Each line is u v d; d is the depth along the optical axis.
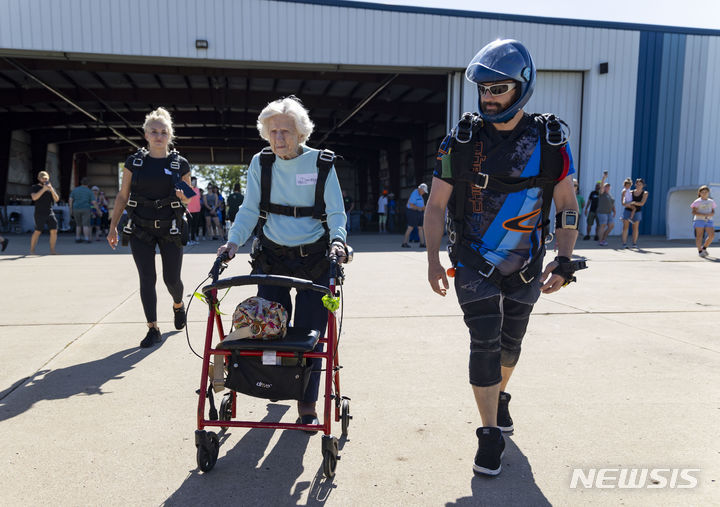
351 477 2.21
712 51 16.73
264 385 2.22
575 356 3.79
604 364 3.62
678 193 14.59
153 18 14.05
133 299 5.76
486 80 2.09
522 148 2.19
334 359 2.56
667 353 3.86
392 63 15.12
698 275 7.62
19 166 25.11
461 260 2.28
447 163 2.28
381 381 3.31
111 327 4.58
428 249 2.34
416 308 5.34
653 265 8.75
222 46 14.38
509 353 2.46
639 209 11.91
